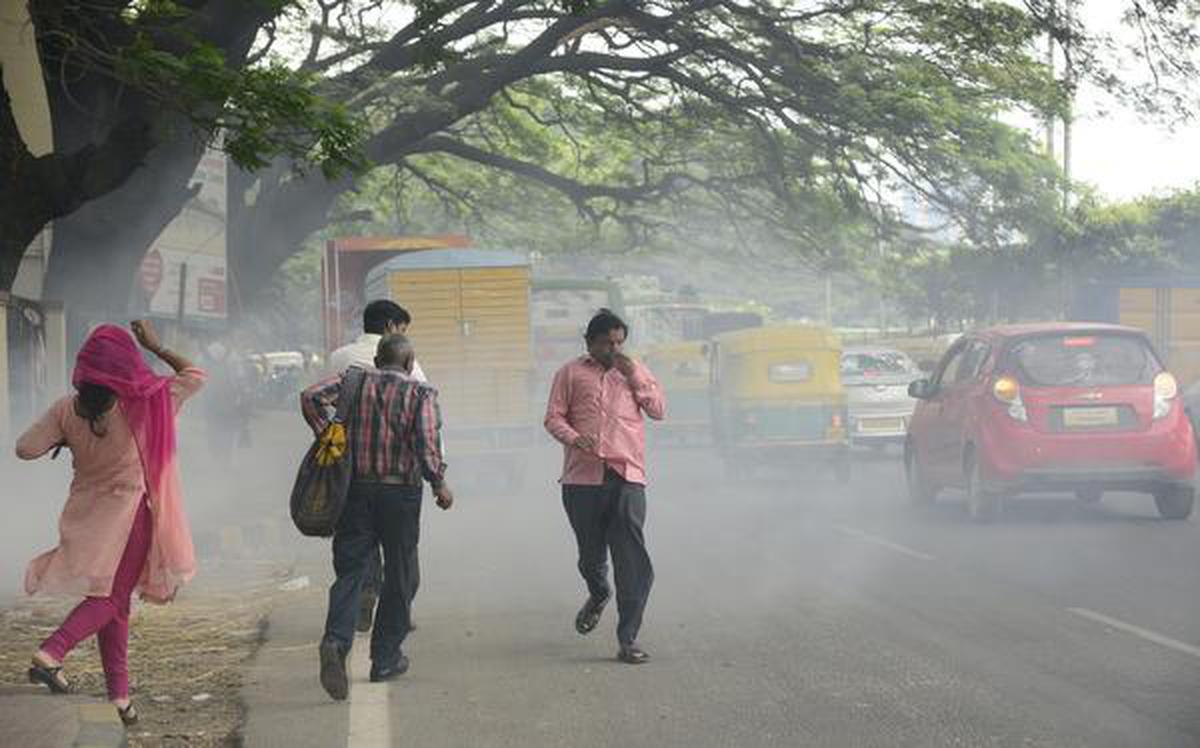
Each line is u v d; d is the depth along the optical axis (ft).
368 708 27.27
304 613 38.70
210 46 48.26
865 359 96.43
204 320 107.55
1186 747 23.22
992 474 53.72
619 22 109.81
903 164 118.11
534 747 24.22
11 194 50.78
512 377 81.61
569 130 144.56
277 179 114.21
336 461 28.14
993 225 121.80
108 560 26.12
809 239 140.97
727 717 25.91
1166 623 34.04
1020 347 54.24
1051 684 27.86
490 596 40.96
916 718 25.44
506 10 105.50
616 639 33.73
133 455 26.45
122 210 72.54
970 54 110.63
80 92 61.87
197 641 35.55
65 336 69.62
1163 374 53.78
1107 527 52.80
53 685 26.43
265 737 25.21
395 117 113.80
